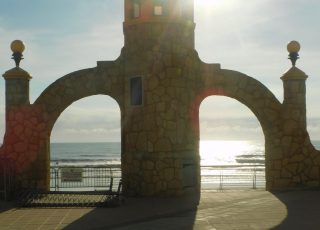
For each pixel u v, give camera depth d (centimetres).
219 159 11350
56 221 1367
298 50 2072
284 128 2058
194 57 1978
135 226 1291
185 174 1903
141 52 1903
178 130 1881
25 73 1978
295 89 2058
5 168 1881
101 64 2019
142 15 1902
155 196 1856
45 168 1984
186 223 1327
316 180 2047
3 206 1650
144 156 1877
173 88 1881
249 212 1491
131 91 1938
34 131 1991
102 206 1617
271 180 2059
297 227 1252
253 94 2061
